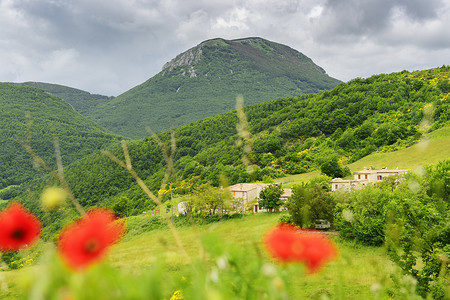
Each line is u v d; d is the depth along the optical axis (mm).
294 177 86188
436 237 8305
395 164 75500
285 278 1502
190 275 1577
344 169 70438
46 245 1117
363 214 25922
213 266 1694
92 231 1047
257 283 1571
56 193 1302
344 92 140250
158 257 1434
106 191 101875
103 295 1065
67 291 1024
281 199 50250
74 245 1021
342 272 2143
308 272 1509
